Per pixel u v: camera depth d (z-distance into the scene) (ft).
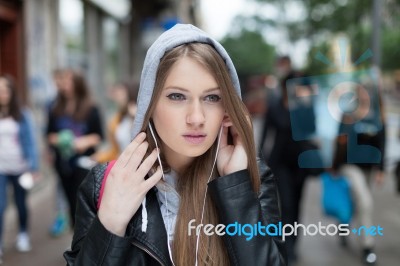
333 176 14.15
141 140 4.26
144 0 49.90
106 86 46.09
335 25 57.52
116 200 4.14
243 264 4.23
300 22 73.92
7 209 20.07
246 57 133.59
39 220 19.17
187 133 4.22
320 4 60.08
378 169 14.44
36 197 22.98
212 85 4.20
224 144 4.67
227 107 4.28
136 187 4.19
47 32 29.25
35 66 27.22
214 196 4.41
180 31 4.34
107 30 46.85
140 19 50.44
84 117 15.71
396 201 22.38
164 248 4.34
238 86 4.49
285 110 14.40
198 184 4.58
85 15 38.32
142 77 4.39
